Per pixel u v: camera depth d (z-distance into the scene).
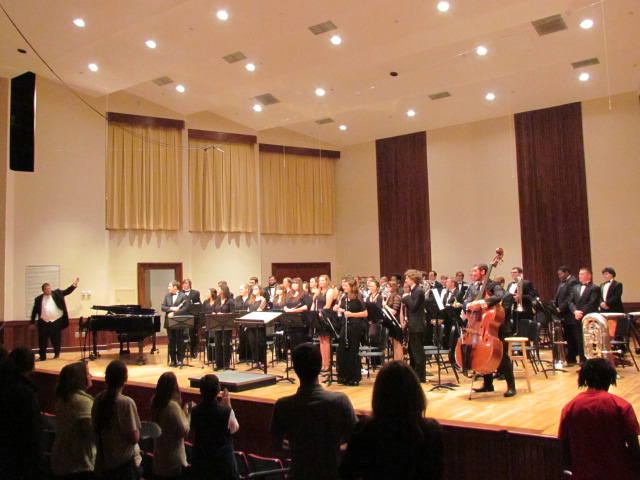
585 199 13.27
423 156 15.69
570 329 8.59
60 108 12.77
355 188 16.86
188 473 4.11
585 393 2.96
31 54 10.81
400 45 10.44
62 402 4.09
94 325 10.80
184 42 10.36
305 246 16.58
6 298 11.82
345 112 14.33
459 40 10.20
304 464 2.79
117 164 13.70
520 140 14.21
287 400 2.92
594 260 13.10
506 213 14.31
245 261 15.42
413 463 2.09
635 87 12.67
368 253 16.48
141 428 4.13
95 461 3.98
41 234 12.38
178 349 9.83
